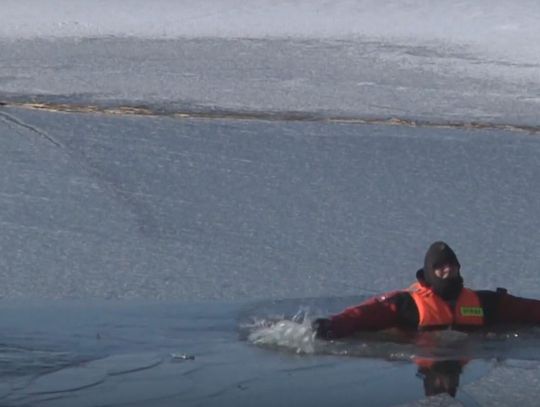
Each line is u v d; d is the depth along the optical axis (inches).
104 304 1115.9
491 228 1533.0
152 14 4948.3
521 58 3742.6
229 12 5059.1
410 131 2209.6
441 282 959.0
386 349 920.9
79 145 1953.7
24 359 895.1
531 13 5073.8
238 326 1018.7
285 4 5280.5
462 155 1990.7
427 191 1737.2
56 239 1406.3
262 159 1914.4
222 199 1649.9
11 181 1688.0
